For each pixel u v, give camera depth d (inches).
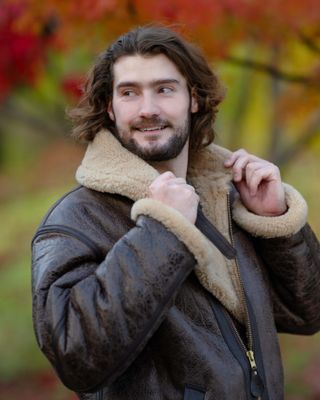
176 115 129.2
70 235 122.3
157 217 116.4
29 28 293.3
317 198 436.1
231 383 121.8
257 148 444.5
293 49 272.4
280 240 137.5
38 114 493.7
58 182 786.8
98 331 111.6
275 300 144.5
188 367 120.6
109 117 135.4
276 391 131.1
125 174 125.9
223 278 128.3
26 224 720.3
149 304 112.9
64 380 115.9
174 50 129.0
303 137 341.1
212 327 124.6
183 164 135.0
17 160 1048.8
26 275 605.6
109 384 116.7
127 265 113.8
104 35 241.8
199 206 134.2
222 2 231.3
